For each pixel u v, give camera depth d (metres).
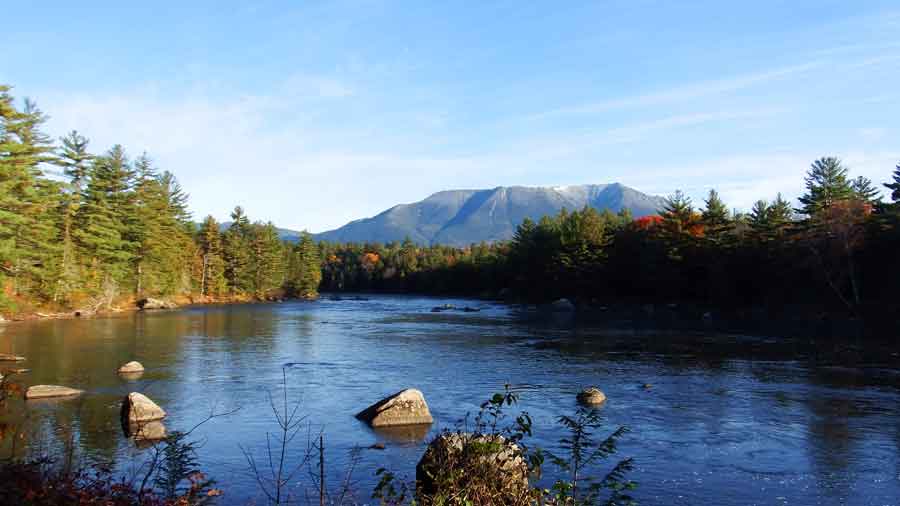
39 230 51.28
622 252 85.38
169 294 86.94
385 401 17.88
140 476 12.50
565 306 79.25
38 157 51.00
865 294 55.91
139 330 44.72
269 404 19.92
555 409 19.53
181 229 95.50
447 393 22.17
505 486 6.57
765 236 66.12
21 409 18.47
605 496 11.88
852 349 34.44
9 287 52.25
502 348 35.62
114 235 66.50
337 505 11.20
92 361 28.53
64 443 14.88
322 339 40.38
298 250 127.94
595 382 24.38
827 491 12.52
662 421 18.05
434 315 67.38
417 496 7.29
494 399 7.03
